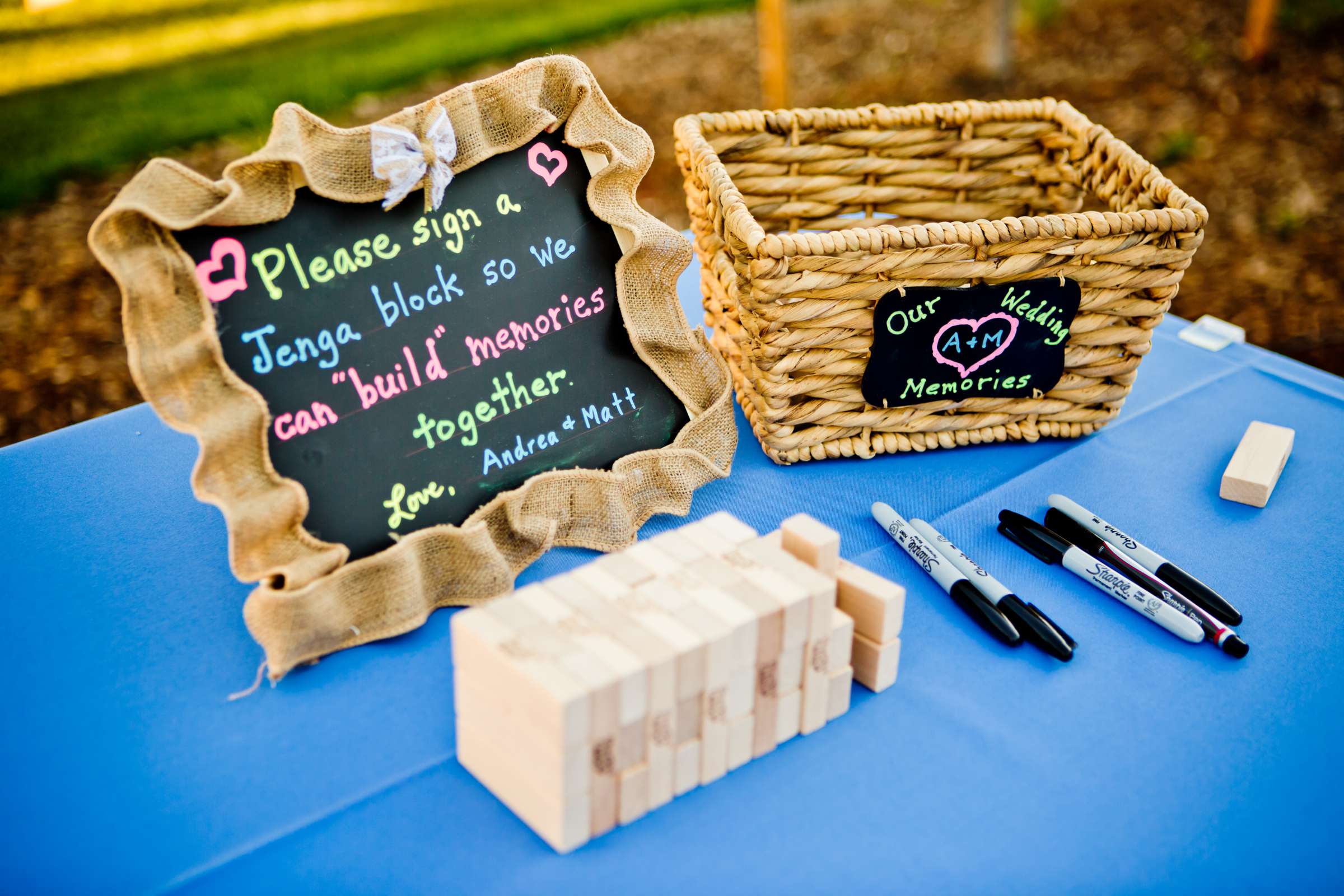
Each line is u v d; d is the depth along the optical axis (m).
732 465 1.26
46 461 1.29
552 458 1.13
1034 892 0.78
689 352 1.19
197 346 0.93
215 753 0.89
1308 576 1.09
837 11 5.11
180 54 4.54
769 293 1.09
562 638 0.79
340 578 0.98
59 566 1.11
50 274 3.25
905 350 1.18
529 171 1.11
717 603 0.83
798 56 4.66
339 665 0.99
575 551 1.13
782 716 0.88
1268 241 3.42
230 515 0.94
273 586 0.98
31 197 3.57
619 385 1.17
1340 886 0.79
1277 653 1.00
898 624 0.92
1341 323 3.02
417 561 1.02
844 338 1.16
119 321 3.09
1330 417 1.37
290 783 0.86
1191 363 1.50
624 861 0.80
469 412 1.09
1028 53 4.62
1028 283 1.17
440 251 1.07
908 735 0.91
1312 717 0.93
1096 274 1.18
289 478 1.00
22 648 1.00
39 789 0.86
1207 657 0.99
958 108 1.43
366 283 1.03
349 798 0.85
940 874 0.79
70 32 4.72
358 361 1.03
